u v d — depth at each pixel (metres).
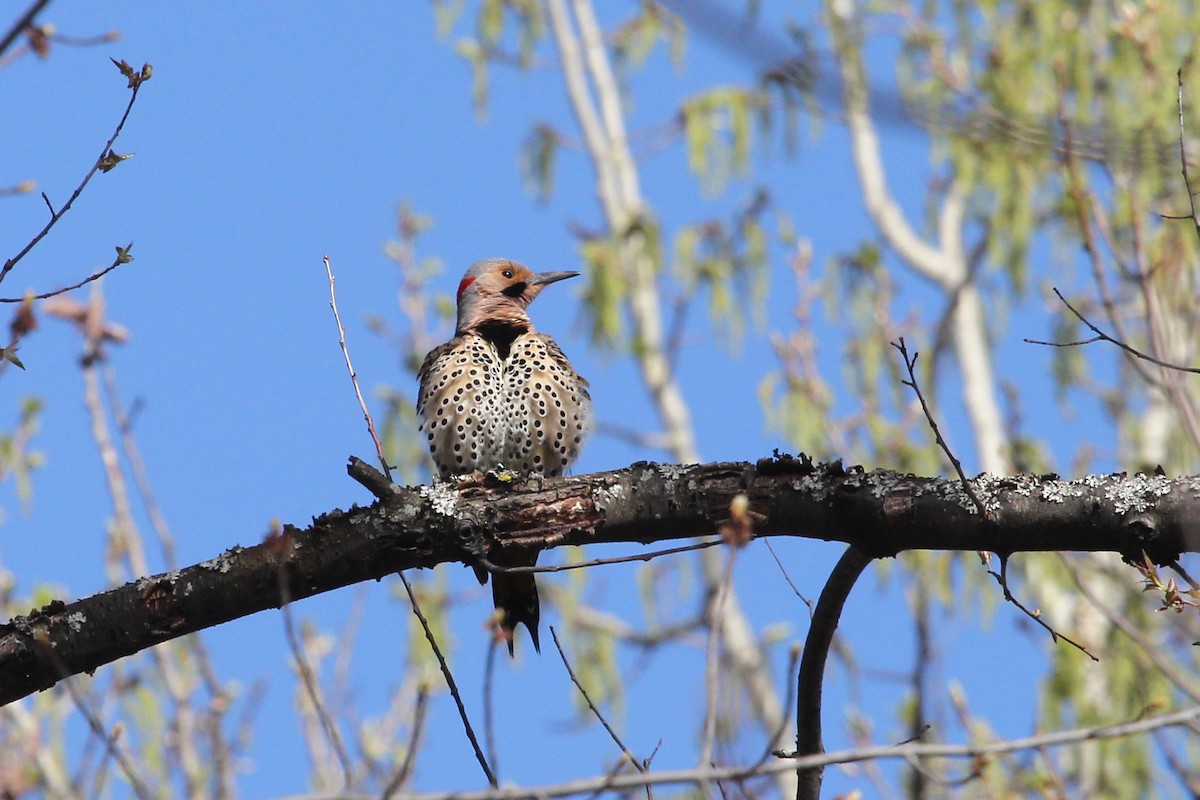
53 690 11.80
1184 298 11.56
